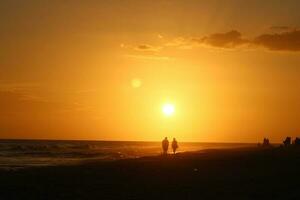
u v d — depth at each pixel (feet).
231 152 190.49
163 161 139.74
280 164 124.36
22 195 75.77
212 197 71.77
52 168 127.34
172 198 71.20
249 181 90.17
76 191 79.46
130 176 101.19
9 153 296.51
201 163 130.11
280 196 72.28
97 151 327.06
